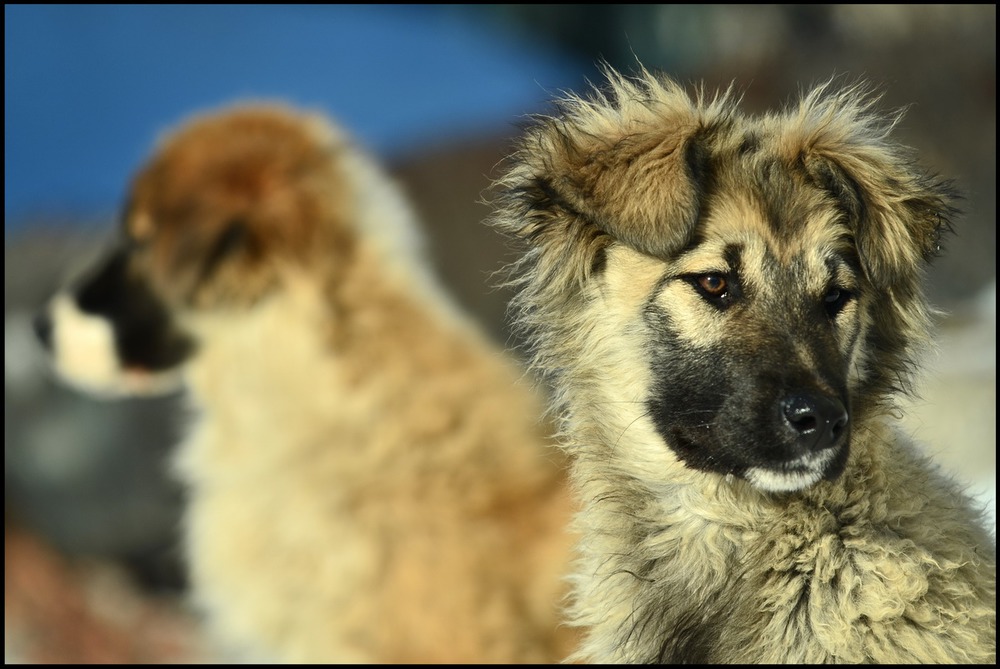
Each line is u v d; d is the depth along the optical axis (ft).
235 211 26.13
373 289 26.09
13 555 39.32
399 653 25.35
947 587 16.94
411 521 25.26
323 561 25.81
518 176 20.72
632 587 18.94
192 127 27.48
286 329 26.09
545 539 24.86
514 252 22.16
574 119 20.34
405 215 28.07
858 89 23.15
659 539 18.98
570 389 20.51
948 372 37.35
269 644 26.71
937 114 60.59
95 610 38.17
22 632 36.99
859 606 16.94
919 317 19.20
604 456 19.77
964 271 52.01
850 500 17.66
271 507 26.43
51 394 41.45
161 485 40.52
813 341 17.69
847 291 18.49
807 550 17.49
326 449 25.81
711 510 18.51
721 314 18.44
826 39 71.67
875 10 69.46
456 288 61.57
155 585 39.86
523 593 24.76
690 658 18.35
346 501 25.64
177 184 26.71
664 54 83.10
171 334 27.53
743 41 76.23
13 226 63.57
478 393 25.71
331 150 27.09
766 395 17.49
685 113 19.58
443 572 25.04
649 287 19.19
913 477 18.26
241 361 26.61
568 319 20.34
